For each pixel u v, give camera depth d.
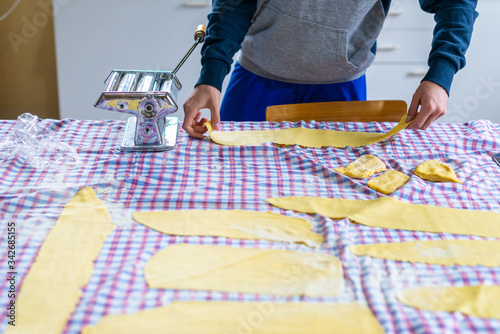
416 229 0.93
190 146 1.23
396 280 0.79
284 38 1.48
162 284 0.76
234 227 0.91
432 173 1.11
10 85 2.64
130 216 0.94
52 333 0.66
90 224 0.90
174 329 0.67
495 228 0.94
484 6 2.41
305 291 0.75
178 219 0.93
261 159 1.19
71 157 1.14
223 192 1.03
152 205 0.98
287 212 0.98
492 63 2.54
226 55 1.30
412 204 1.01
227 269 0.80
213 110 1.28
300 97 1.65
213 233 0.89
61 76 2.47
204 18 2.39
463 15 1.39
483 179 1.13
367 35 1.54
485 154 1.25
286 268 0.80
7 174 1.06
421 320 0.69
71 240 0.85
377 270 0.81
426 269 0.82
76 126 1.33
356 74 1.63
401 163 1.17
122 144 1.20
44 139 1.18
